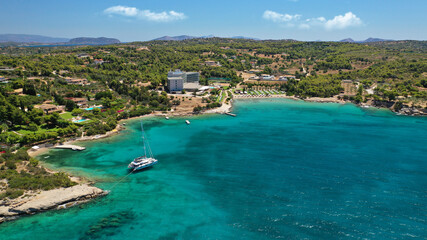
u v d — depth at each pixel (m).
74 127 168.00
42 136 152.62
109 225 86.44
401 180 114.56
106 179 116.12
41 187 101.19
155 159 134.12
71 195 97.50
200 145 159.62
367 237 81.12
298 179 116.12
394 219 89.12
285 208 95.50
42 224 86.25
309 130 190.62
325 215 91.50
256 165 130.50
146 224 87.19
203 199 101.50
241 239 80.56
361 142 163.62
